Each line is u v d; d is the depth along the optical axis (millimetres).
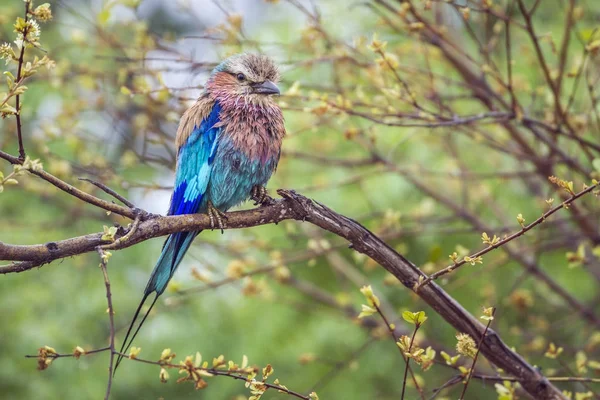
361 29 11961
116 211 6746
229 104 9320
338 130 11797
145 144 11039
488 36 10898
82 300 15008
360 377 14875
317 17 10336
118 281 15508
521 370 7773
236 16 10141
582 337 13344
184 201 9344
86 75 11414
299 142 13219
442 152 13641
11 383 13758
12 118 11867
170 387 15047
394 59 8547
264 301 14797
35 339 13984
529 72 12742
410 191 13969
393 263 7602
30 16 6059
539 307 13820
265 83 9375
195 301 15203
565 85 12203
